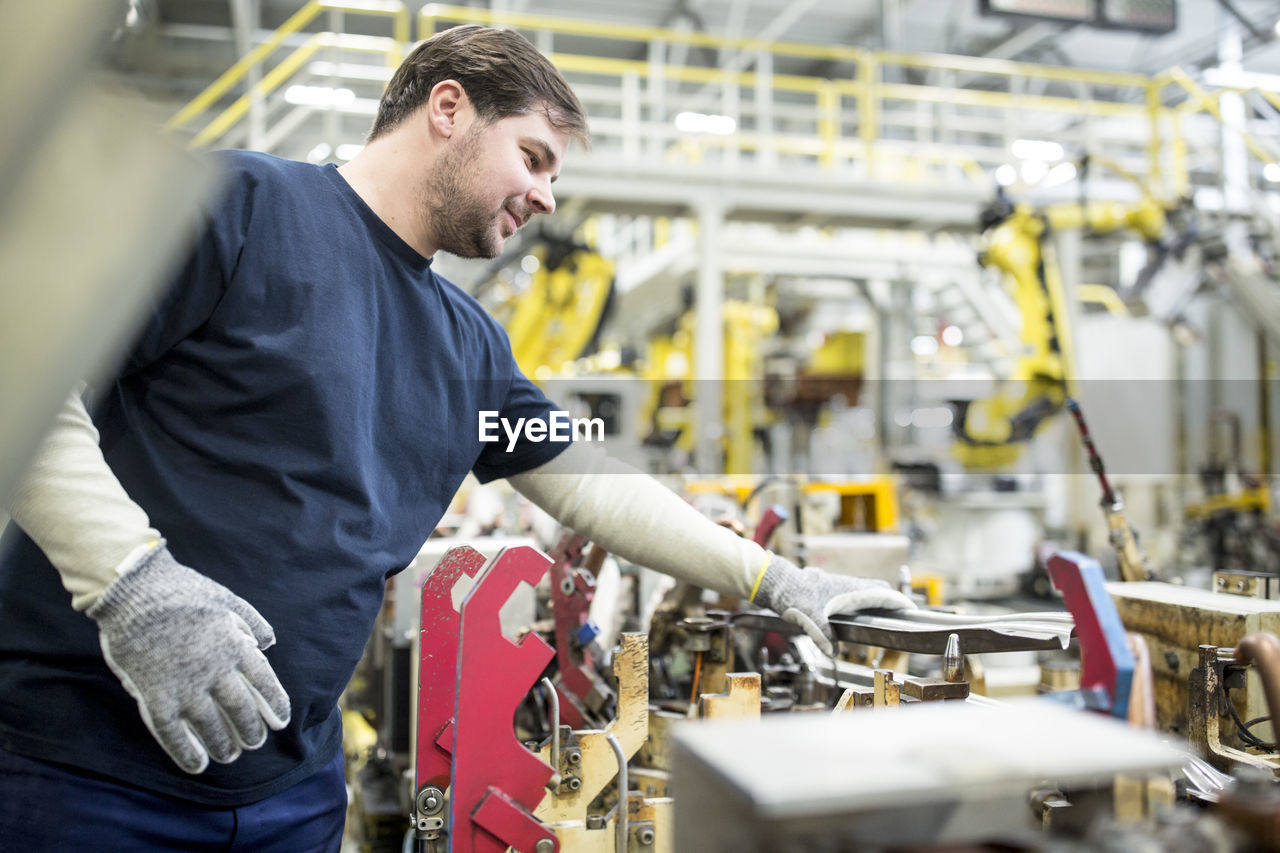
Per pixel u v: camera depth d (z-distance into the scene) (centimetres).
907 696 95
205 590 87
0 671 99
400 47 483
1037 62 970
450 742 102
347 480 108
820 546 210
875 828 47
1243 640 68
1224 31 844
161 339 101
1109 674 64
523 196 117
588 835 99
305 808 114
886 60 654
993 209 502
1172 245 490
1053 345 504
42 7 32
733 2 862
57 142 35
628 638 107
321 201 111
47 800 97
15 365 37
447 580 104
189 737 86
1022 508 497
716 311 565
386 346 116
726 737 52
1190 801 87
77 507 84
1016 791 48
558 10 870
